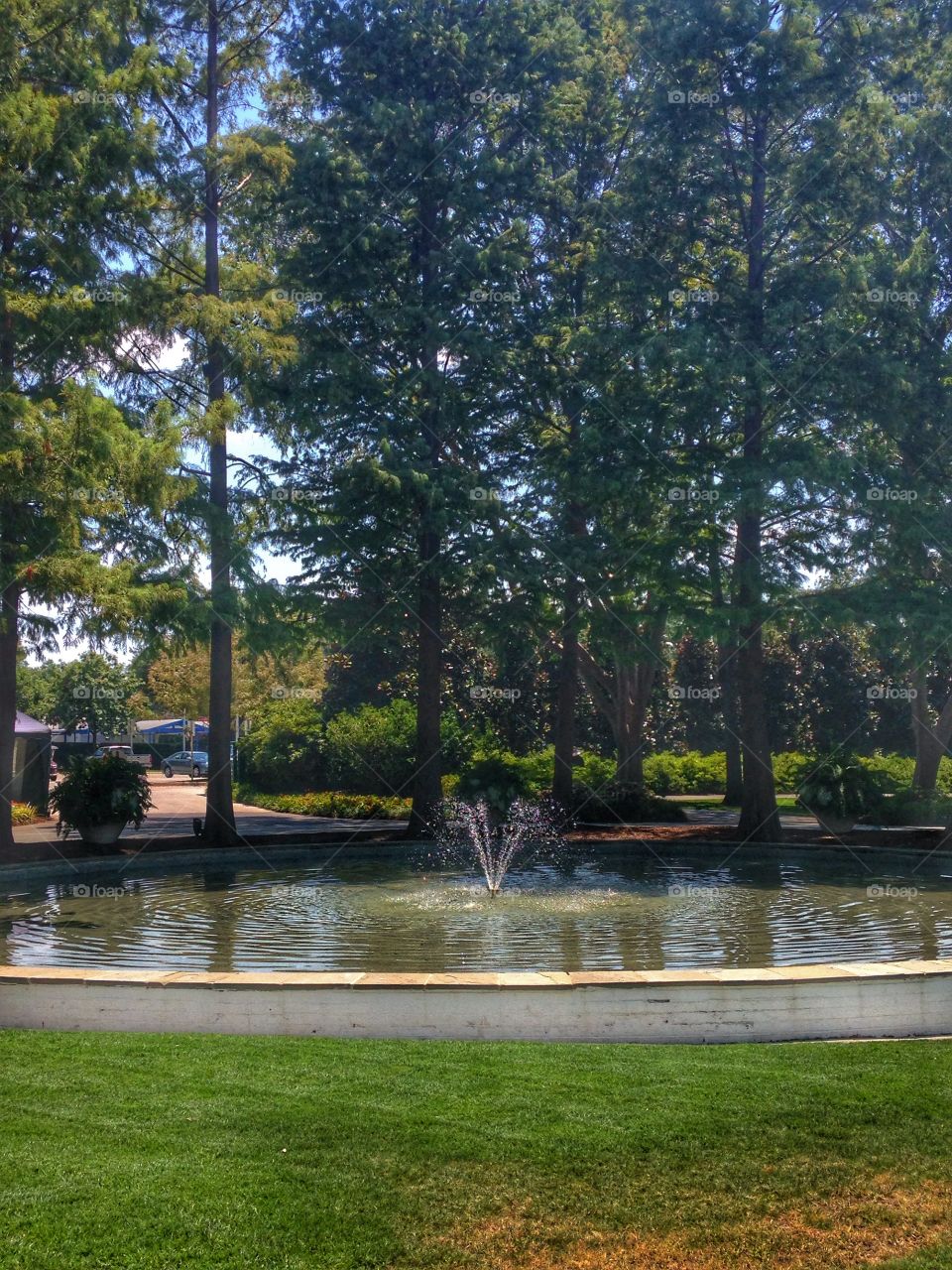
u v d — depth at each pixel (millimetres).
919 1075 6227
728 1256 4305
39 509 15797
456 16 23078
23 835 21844
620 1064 6426
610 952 10789
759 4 20312
